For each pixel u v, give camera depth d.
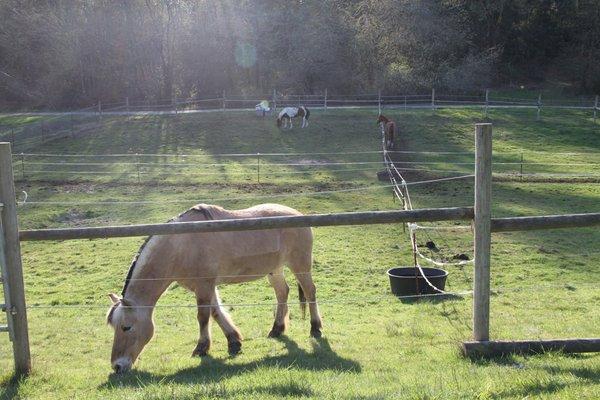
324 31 50.31
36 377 5.95
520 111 41.59
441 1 54.34
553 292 11.46
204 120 38.69
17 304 5.94
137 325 6.62
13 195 5.78
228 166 28.94
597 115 40.56
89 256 16.55
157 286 6.85
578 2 58.91
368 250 16.30
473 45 55.50
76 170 28.34
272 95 48.09
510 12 60.09
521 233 18.05
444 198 22.52
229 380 5.35
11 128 39.00
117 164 29.44
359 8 52.28
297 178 26.39
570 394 4.14
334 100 45.31
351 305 11.09
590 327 7.76
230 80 52.91
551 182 25.19
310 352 7.01
